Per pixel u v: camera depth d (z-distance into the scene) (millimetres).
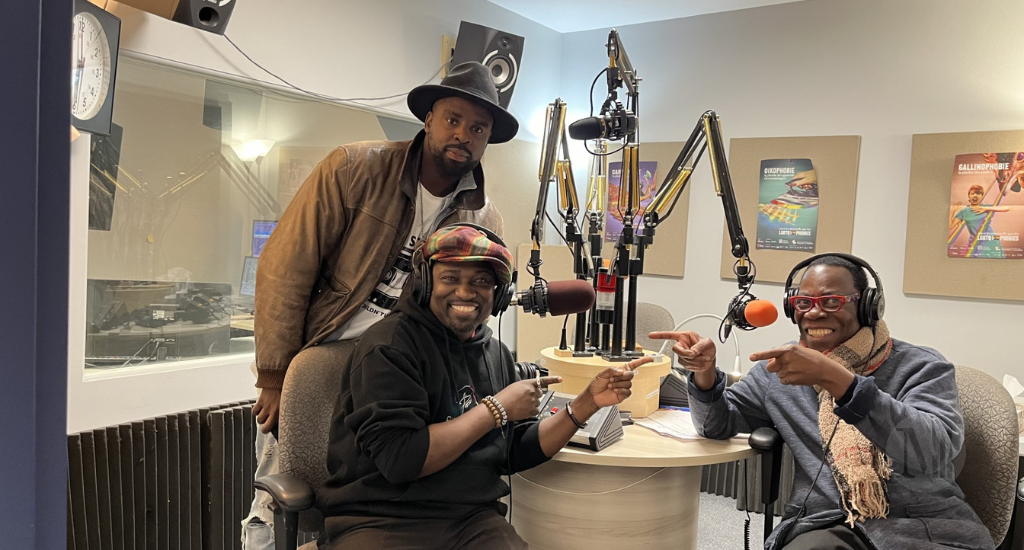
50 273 342
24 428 335
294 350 1822
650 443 1788
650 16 4039
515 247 4109
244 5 2699
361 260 1854
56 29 338
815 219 3617
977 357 3260
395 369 1516
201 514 2574
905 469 1590
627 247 2012
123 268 2402
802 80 3656
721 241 3896
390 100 3357
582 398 1698
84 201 2211
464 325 1609
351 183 1828
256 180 2822
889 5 3408
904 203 3412
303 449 1644
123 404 2363
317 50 3002
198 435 2531
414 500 1537
